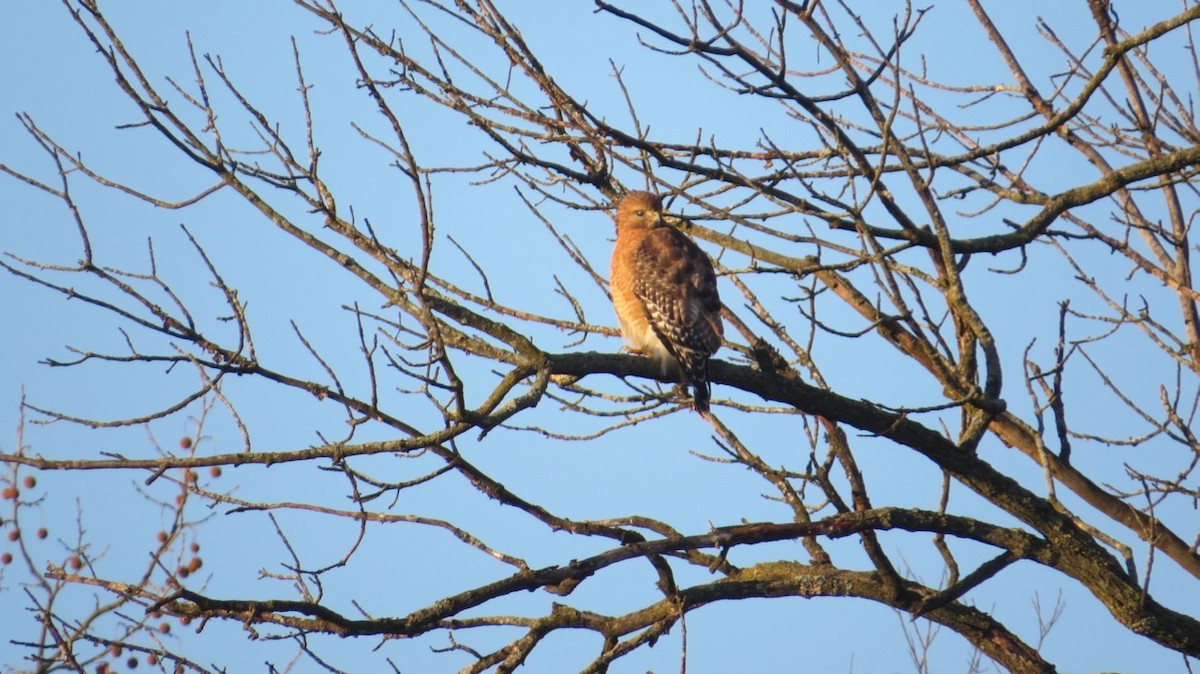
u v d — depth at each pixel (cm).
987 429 1204
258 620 982
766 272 1080
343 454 958
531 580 1038
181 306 963
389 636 1008
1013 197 1162
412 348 954
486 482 1032
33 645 917
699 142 1147
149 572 956
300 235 1102
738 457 1176
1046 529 1125
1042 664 1151
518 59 1201
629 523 1187
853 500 1159
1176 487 1052
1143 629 1085
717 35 932
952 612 1175
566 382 1172
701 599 1126
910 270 1113
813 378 1159
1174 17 1016
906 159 1026
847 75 988
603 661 1104
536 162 1262
